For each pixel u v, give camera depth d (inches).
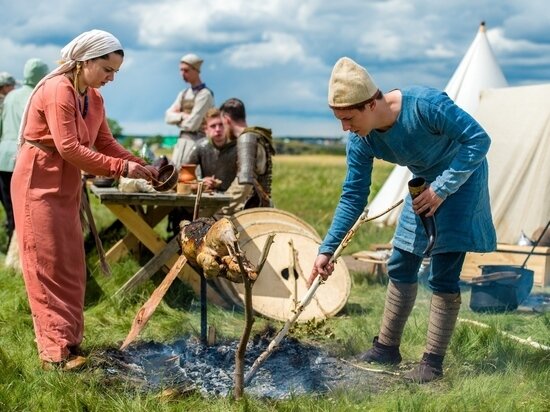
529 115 339.0
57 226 187.2
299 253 256.5
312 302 248.8
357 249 370.6
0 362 184.9
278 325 237.3
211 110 288.5
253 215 261.4
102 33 184.5
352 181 185.5
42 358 188.2
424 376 183.2
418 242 185.2
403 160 177.0
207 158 289.0
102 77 184.9
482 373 186.9
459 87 394.6
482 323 228.2
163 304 246.5
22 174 186.5
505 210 332.8
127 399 167.2
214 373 189.3
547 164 329.7
